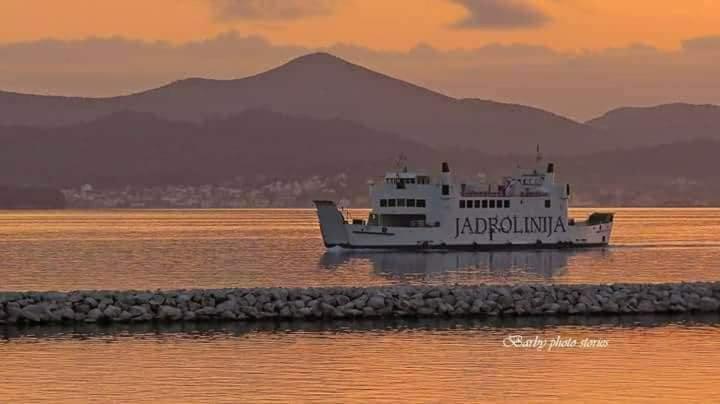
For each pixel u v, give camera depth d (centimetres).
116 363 19275
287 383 17738
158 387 17450
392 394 17038
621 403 16550
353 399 16725
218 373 18450
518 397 16875
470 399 16750
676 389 17412
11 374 18388
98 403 16475
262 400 16650
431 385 17625
